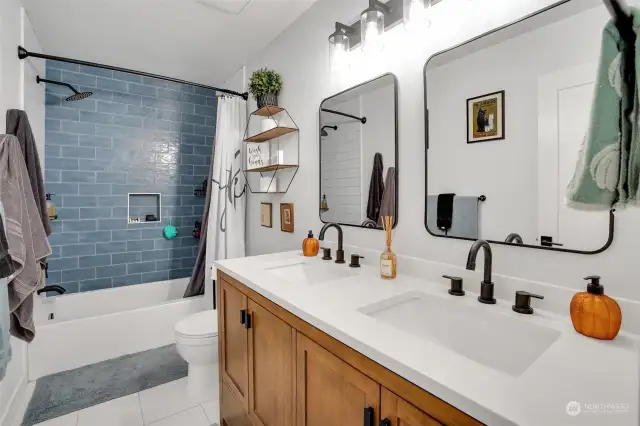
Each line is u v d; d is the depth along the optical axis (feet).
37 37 7.52
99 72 9.17
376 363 2.28
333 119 5.73
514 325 2.83
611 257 2.67
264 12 6.56
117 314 7.47
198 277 9.39
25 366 6.14
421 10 3.88
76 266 8.95
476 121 3.60
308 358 3.06
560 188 2.95
